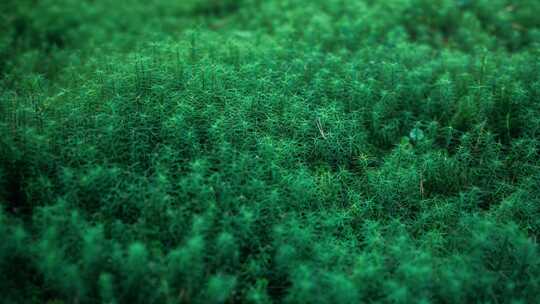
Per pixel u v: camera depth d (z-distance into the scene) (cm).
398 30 711
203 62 540
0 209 388
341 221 423
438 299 375
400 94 561
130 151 443
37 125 453
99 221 395
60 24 782
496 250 405
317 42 669
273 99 502
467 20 753
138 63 517
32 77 568
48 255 340
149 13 852
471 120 544
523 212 446
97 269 361
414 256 390
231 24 800
